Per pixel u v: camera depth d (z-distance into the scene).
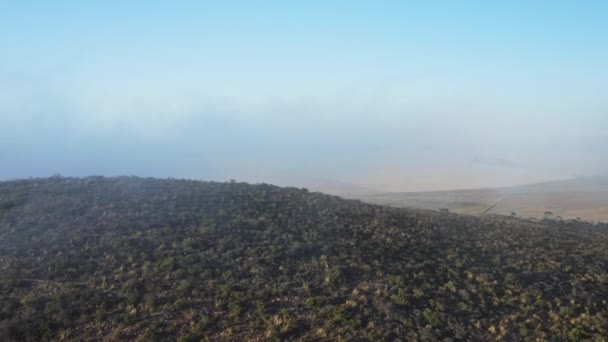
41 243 24.36
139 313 18.58
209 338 17.25
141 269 21.80
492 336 18.52
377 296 20.50
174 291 20.09
